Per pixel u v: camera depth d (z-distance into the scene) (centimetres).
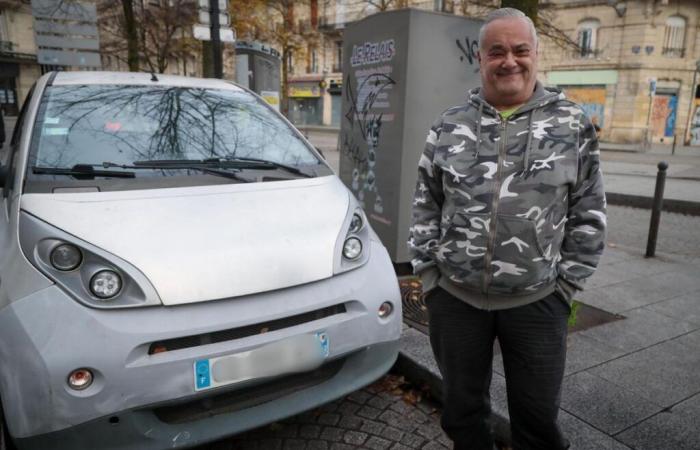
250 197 271
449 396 211
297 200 279
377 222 493
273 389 239
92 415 199
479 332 203
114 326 204
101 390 199
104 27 1842
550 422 197
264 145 329
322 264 250
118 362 201
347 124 535
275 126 351
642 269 532
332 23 3684
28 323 202
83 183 256
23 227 229
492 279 188
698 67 2642
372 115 488
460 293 201
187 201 257
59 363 196
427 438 271
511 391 204
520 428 206
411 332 358
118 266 214
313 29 3694
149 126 310
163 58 1470
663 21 2561
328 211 279
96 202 244
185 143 306
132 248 222
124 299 211
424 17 434
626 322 390
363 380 258
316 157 340
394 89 454
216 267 226
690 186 1150
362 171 512
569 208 191
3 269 222
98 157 279
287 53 2233
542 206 179
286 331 232
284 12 2206
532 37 183
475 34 456
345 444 265
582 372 314
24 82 3769
